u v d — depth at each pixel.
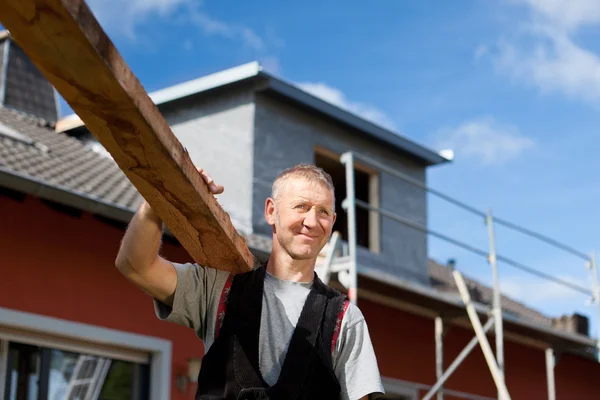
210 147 11.73
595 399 15.32
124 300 8.52
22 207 7.90
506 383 13.21
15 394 7.55
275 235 2.68
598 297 12.59
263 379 2.49
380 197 12.49
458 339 12.52
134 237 2.45
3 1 1.57
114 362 8.46
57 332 7.86
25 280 7.74
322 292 2.65
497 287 10.62
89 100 1.86
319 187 2.63
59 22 1.61
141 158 2.10
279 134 11.62
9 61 13.23
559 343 13.34
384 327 11.29
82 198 7.74
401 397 11.50
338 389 2.55
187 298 2.58
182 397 8.78
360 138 12.55
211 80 11.65
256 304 2.57
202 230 2.44
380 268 12.04
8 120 11.19
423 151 12.96
